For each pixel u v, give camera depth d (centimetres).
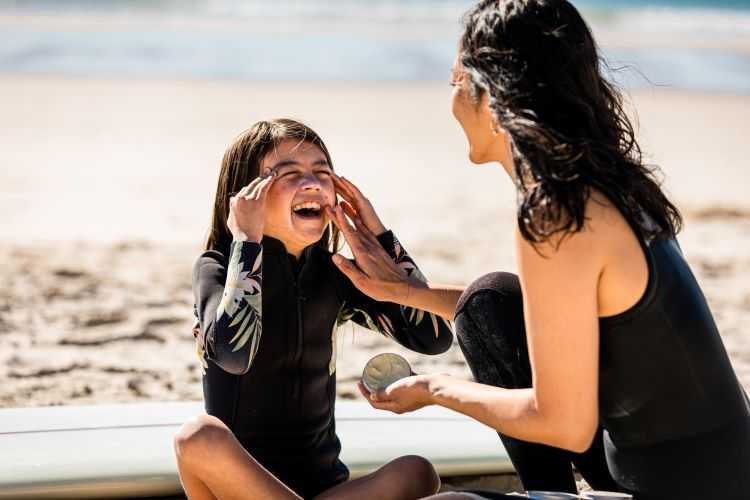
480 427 384
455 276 787
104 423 366
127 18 3197
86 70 2147
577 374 246
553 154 244
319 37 2908
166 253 851
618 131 268
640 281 246
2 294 697
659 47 2906
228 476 279
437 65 2461
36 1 3466
